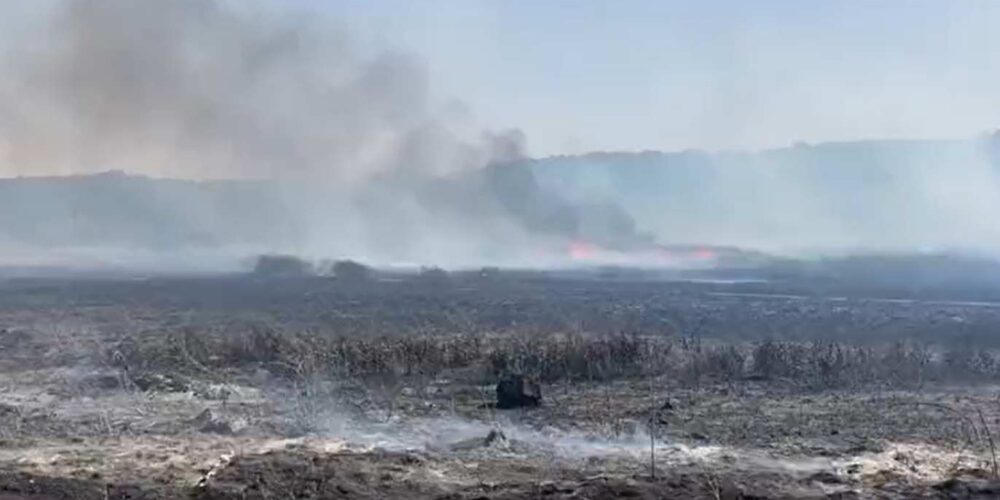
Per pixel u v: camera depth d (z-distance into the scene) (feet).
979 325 53.62
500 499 22.34
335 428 30.73
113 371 41.14
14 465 25.40
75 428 30.66
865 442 28.60
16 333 53.42
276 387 37.70
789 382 39.09
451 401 35.12
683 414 32.81
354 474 24.23
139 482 23.71
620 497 22.52
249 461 25.30
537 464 25.81
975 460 26.32
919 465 25.90
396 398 35.40
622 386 38.34
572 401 35.22
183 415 32.71
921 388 37.99
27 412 33.01
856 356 42.04
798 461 26.23
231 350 44.73
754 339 50.44
